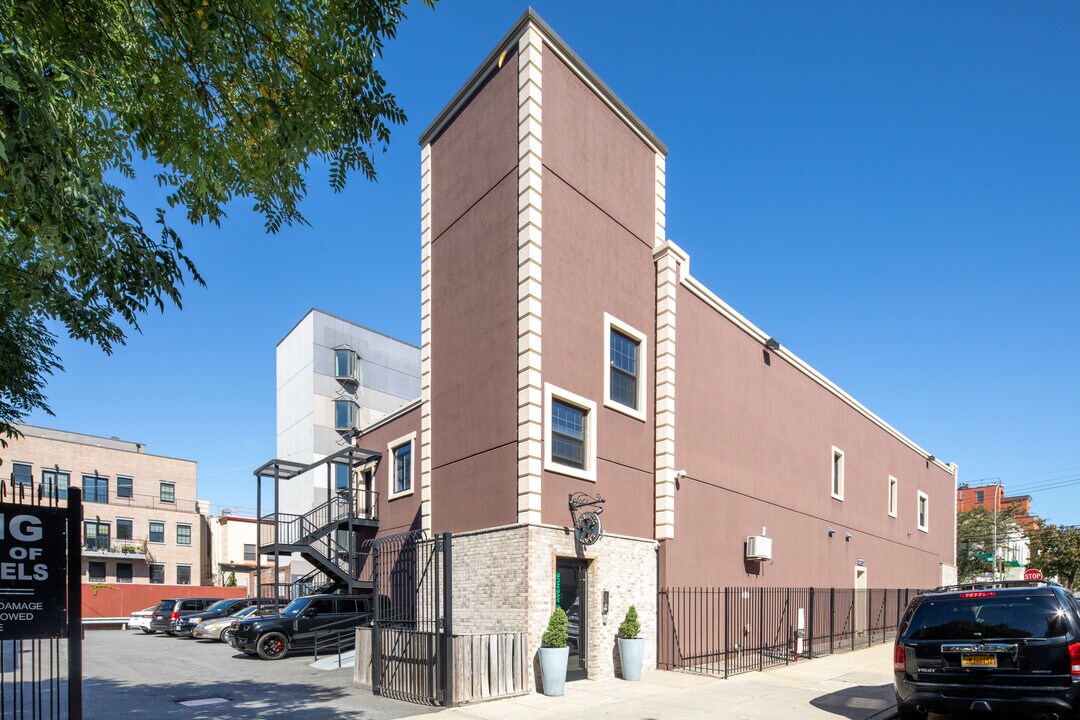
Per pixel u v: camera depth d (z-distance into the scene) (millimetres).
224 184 7105
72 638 5699
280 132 6508
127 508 45438
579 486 13242
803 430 21875
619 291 15148
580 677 12695
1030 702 7758
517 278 13148
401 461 19766
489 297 13961
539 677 11672
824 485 22797
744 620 16969
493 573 12562
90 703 10883
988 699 7996
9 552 5559
